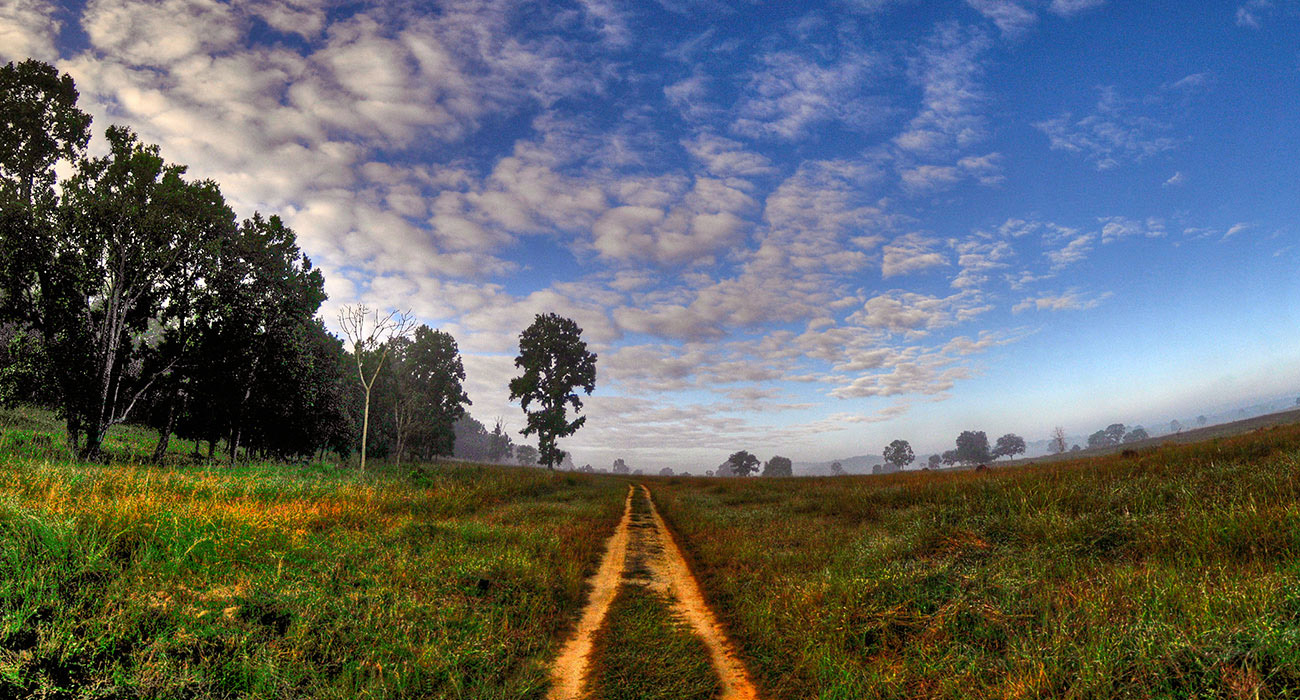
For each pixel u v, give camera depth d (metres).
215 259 22.39
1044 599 5.66
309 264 31.77
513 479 27.02
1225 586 5.03
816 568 8.97
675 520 17.52
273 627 5.34
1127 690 3.74
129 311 21.94
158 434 34.28
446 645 5.51
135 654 4.45
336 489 15.91
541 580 8.06
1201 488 9.37
